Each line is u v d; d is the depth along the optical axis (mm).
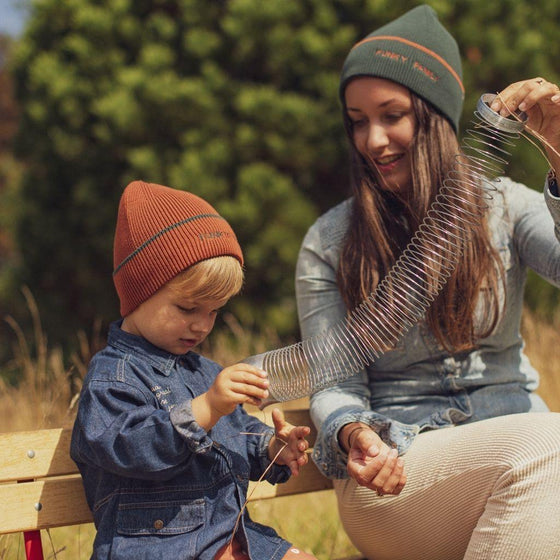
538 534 1880
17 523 2105
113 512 1984
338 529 3381
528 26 7750
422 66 2463
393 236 2488
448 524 2119
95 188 8016
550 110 2111
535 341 4863
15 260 9852
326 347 2090
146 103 7492
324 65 7559
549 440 1935
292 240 7355
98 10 7945
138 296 2088
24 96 8516
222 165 7496
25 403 4465
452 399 2400
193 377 2186
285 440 2164
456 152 2482
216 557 1979
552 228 2371
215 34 7812
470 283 2312
